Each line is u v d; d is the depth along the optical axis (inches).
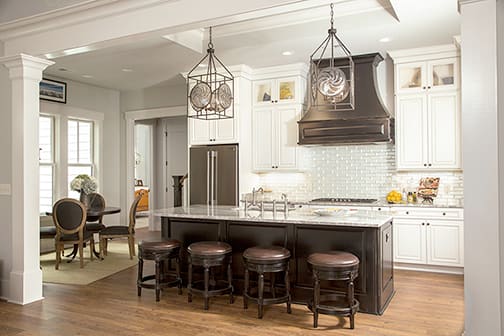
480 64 99.6
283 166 243.9
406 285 181.0
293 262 156.2
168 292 171.8
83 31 151.7
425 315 143.1
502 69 99.8
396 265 213.5
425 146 211.9
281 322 137.2
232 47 207.3
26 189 161.9
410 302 157.6
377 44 203.3
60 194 274.5
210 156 244.5
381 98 221.6
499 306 97.4
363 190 238.7
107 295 168.4
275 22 179.2
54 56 163.9
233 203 238.4
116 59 224.4
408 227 207.6
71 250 271.0
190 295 157.9
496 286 97.7
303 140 231.1
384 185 233.1
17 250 161.8
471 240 100.0
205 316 143.0
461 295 166.1
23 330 131.5
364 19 170.1
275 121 245.9
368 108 217.8
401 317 141.3
